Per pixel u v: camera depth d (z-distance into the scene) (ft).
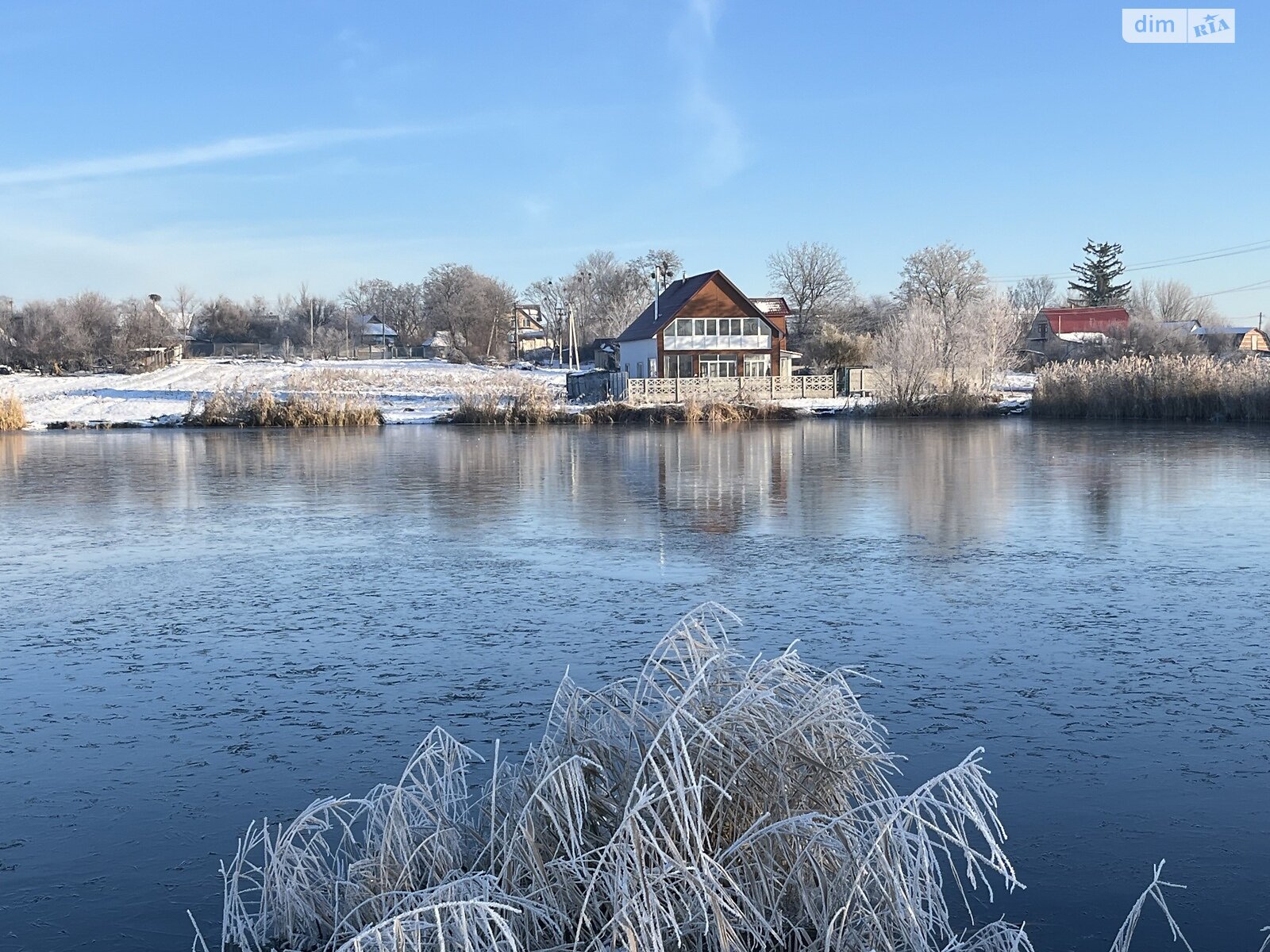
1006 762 19.77
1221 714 22.41
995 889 15.30
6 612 34.19
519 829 13.24
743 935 12.89
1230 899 14.88
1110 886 15.29
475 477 78.79
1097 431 124.98
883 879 13.12
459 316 395.75
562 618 32.35
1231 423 137.59
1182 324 282.15
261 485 74.90
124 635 30.86
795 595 35.17
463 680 25.66
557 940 12.51
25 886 15.66
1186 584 36.35
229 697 24.59
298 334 445.37
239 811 18.15
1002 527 50.52
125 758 20.65
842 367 222.28
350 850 16.44
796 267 355.77
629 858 12.50
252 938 14.07
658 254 408.87
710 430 140.15
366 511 59.67
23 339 335.67
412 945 11.82
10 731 22.36
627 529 51.29
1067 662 26.58
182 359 374.63
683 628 16.07
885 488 67.92
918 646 28.25
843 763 14.38
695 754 13.85
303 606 34.63
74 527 54.29
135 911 14.94
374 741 21.40
